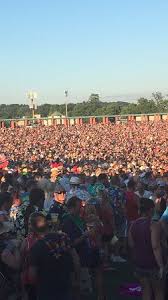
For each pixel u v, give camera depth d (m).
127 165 26.39
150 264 7.65
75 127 92.88
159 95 167.88
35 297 6.30
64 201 9.15
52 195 10.74
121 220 13.21
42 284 5.75
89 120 118.75
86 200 11.63
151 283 7.72
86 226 8.88
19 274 6.53
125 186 14.56
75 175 15.76
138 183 14.19
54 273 5.75
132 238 7.86
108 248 11.96
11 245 6.61
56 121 109.56
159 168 21.95
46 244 5.81
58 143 66.62
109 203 11.70
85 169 21.58
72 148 57.22
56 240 5.88
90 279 9.17
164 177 15.91
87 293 9.29
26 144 65.50
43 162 29.70
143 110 153.50
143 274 7.73
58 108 184.38
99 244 9.02
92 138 74.12
